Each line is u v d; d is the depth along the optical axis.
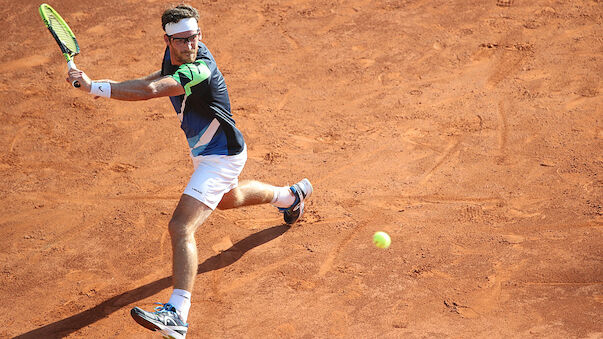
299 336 17.44
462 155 25.98
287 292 19.17
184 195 17.38
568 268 19.19
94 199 24.64
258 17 40.53
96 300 19.34
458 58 34.22
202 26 39.66
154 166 26.80
